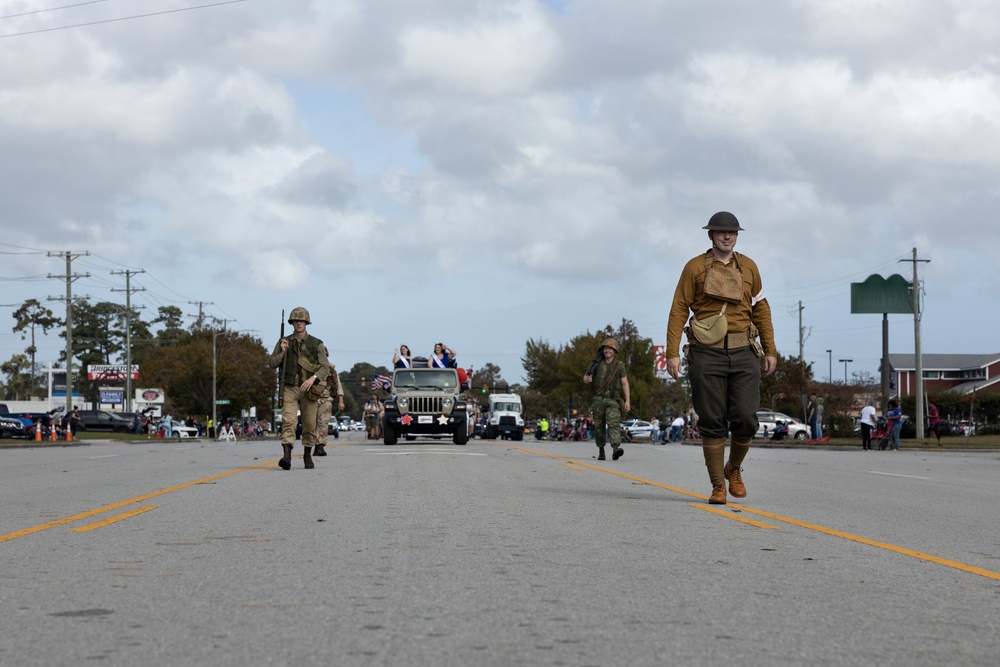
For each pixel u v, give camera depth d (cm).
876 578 582
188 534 752
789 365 7125
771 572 596
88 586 546
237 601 506
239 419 9906
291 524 808
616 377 1900
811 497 1106
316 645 416
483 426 6988
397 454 2083
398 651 407
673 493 1110
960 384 10544
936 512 962
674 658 398
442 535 740
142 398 10319
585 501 997
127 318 9131
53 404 12662
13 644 419
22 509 944
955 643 427
